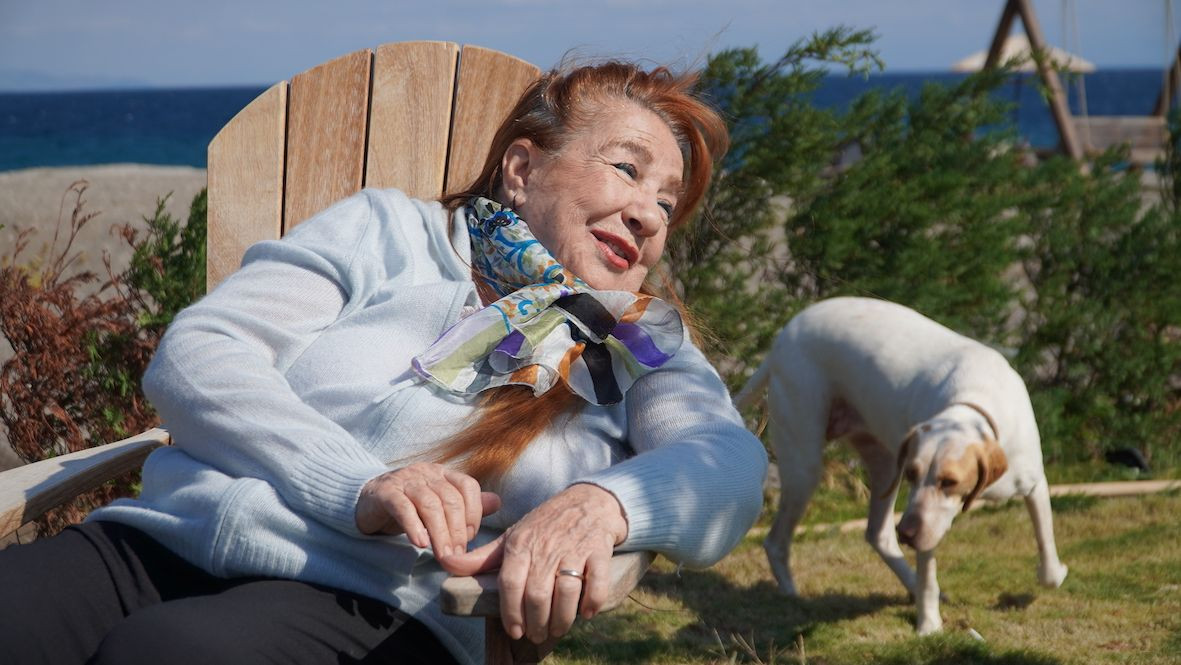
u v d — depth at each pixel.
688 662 3.47
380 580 1.61
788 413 4.38
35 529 3.42
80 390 3.53
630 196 1.99
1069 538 4.84
